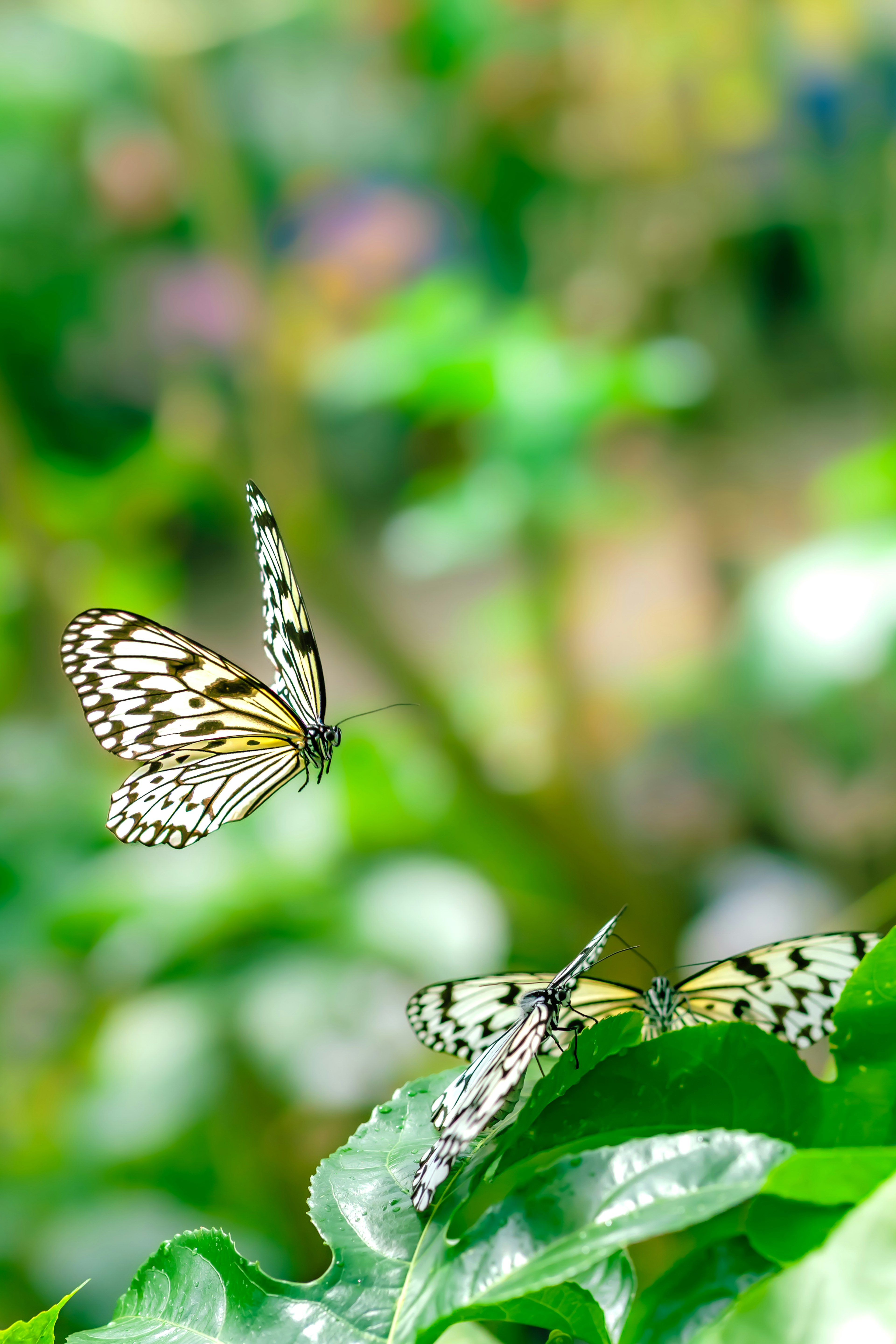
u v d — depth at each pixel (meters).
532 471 2.91
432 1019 2.20
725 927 3.64
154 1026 3.08
